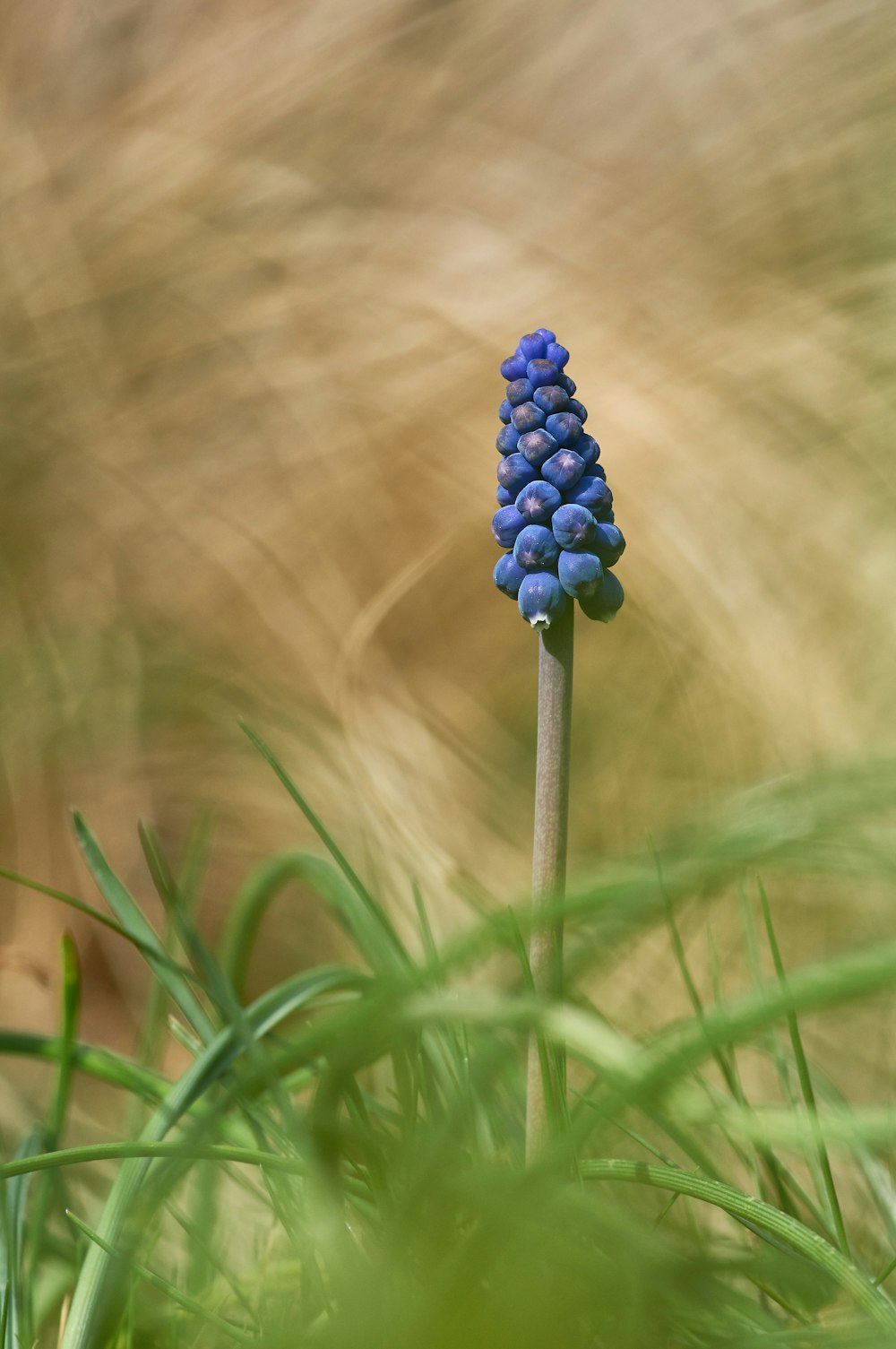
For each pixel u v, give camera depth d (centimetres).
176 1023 54
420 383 101
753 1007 49
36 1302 52
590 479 49
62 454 102
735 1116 52
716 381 96
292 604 92
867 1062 60
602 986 62
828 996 48
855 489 89
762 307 101
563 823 49
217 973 53
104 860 55
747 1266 50
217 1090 54
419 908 54
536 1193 48
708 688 83
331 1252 49
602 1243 49
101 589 96
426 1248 49
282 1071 54
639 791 80
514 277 105
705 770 80
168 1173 51
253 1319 50
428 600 93
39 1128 53
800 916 65
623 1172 50
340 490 97
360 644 78
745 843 57
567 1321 48
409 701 86
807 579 86
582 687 88
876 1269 52
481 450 97
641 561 91
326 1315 50
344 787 78
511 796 81
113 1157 49
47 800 82
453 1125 49
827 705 79
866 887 64
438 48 117
